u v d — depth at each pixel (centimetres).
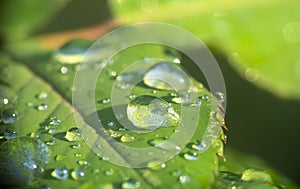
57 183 10
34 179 10
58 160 10
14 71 12
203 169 10
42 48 12
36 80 12
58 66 12
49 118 11
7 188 10
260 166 11
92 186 10
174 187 10
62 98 11
